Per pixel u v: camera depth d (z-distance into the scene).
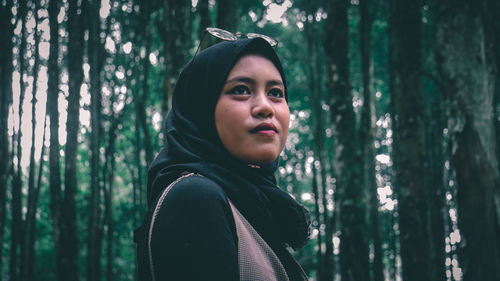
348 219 8.20
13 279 9.02
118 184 15.85
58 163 9.61
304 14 15.19
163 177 0.90
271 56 0.99
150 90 14.96
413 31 8.33
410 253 8.27
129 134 15.01
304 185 22.91
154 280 0.77
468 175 6.01
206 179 0.84
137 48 12.55
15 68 10.10
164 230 0.77
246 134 0.92
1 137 9.04
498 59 6.80
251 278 0.82
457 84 6.19
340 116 8.43
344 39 8.60
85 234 13.61
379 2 12.05
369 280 8.07
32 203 9.27
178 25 8.15
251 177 0.94
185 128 0.99
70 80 9.87
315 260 15.28
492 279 5.78
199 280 0.74
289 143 19.69
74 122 9.76
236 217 0.85
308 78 15.04
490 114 6.20
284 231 0.99
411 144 8.34
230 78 0.94
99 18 10.42
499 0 6.83
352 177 8.29
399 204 8.45
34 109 9.25
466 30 6.22
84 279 13.05
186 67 1.05
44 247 13.24
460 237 6.04
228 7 8.66
